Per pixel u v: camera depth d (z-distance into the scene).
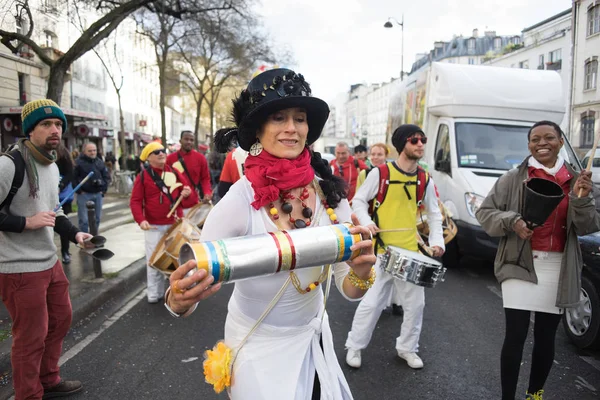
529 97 7.26
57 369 3.17
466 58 54.31
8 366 3.45
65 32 19.89
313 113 1.75
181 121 62.28
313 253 1.45
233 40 18.47
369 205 3.70
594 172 6.00
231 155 4.74
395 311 4.80
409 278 3.25
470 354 3.88
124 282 5.66
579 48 17.97
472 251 6.25
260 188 1.65
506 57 33.34
